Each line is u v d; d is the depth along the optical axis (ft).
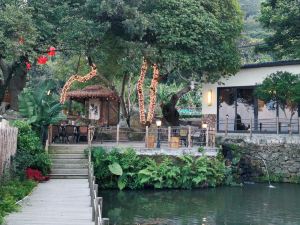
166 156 64.80
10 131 46.96
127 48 76.48
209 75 82.48
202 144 72.49
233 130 86.12
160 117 91.86
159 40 75.87
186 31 75.56
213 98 89.40
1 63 78.28
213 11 82.07
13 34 65.05
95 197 32.40
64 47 77.25
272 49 88.22
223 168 67.82
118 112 88.69
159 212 47.91
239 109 86.28
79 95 83.25
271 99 74.33
